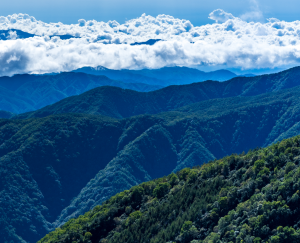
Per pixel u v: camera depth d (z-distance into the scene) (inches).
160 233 6875.0
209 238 5940.0
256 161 7391.7
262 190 6451.8
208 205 6860.2
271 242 5236.2
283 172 6658.5
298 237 5182.1
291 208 5748.0
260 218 5674.2
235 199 6737.2
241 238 5565.9
